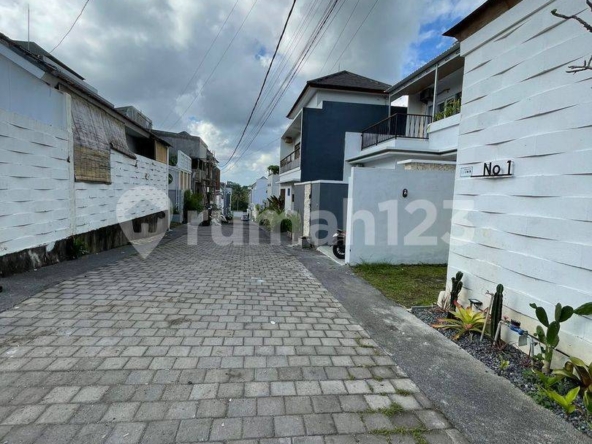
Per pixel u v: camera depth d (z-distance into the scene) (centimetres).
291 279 578
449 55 884
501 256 332
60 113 580
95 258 664
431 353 305
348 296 485
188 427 193
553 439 196
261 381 246
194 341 308
